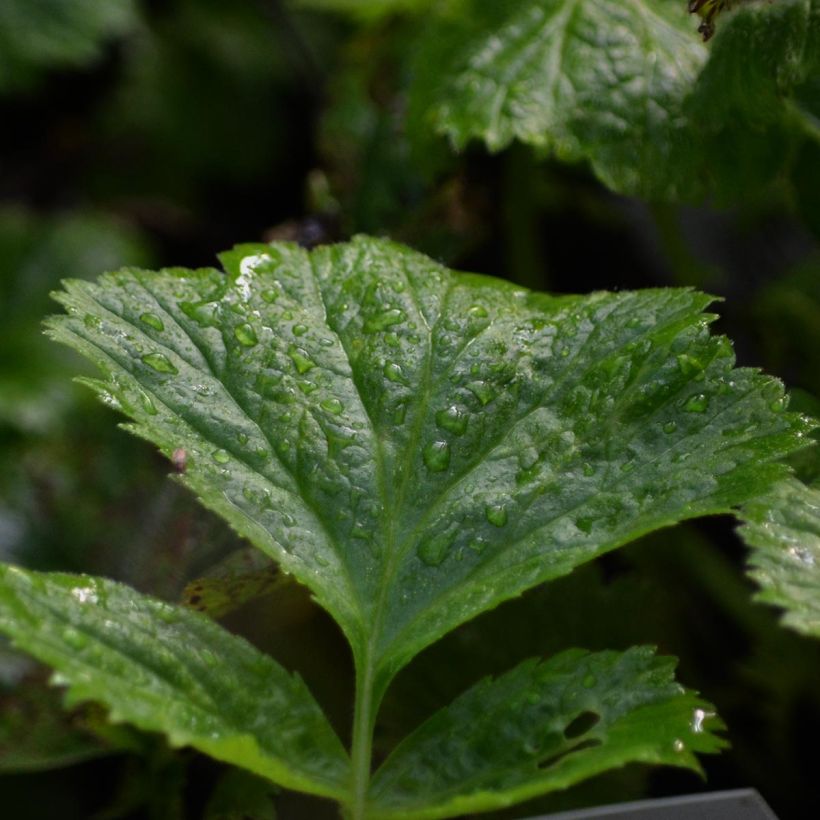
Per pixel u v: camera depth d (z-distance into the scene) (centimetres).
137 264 100
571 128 52
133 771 52
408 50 59
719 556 56
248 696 45
